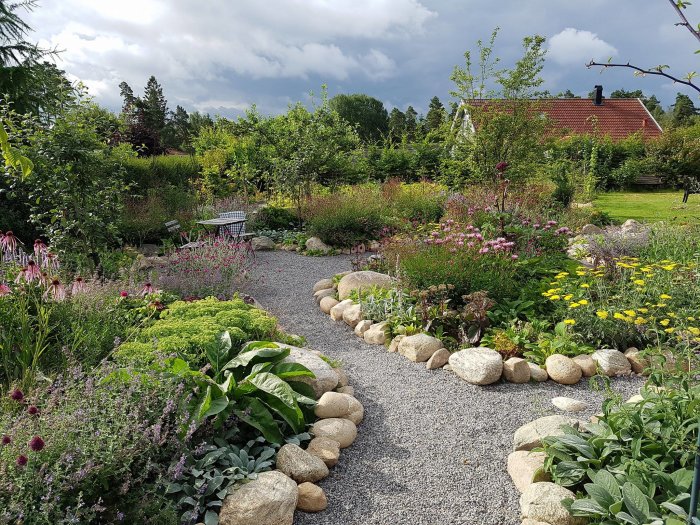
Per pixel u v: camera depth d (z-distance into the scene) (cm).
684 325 448
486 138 1230
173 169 1559
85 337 392
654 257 684
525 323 516
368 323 578
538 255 721
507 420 380
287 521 266
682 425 253
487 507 286
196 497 264
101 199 743
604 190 2038
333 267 934
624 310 485
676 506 215
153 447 272
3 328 373
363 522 276
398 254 700
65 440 246
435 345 498
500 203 1088
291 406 326
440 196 1309
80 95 729
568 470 275
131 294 539
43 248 454
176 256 732
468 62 1272
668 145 2073
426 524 274
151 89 4975
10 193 706
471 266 592
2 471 220
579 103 2761
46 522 217
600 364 445
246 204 1356
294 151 1440
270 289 784
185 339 377
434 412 395
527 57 1207
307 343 553
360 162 1741
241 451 305
